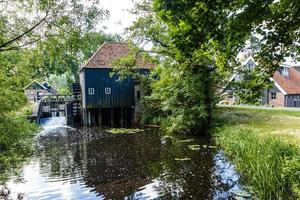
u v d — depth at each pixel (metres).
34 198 8.09
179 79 17.30
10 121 9.20
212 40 4.45
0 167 11.36
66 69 7.84
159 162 11.34
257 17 4.32
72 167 11.23
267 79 5.49
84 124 25.62
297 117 17.33
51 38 6.79
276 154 8.04
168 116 21.89
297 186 6.30
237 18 4.31
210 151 12.60
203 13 3.96
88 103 25.38
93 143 16.38
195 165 10.55
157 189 8.40
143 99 25.06
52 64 7.88
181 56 4.62
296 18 4.61
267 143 9.55
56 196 8.20
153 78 24.39
